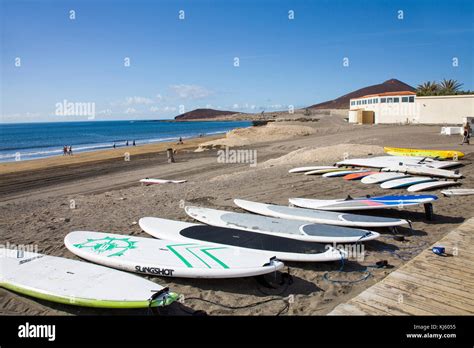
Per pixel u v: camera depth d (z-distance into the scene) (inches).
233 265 195.6
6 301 188.1
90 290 178.5
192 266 197.8
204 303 179.2
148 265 204.4
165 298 166.9
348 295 182.2
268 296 183.9
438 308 158.1
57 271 200.1
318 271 209.3
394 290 173.3
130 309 176.4
